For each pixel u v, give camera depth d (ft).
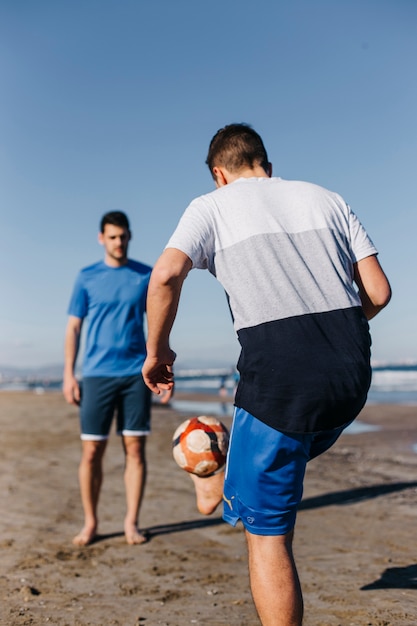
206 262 7.26
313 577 11.55
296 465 6.72
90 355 14.75
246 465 6.77
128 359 14.64
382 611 9.75
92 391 14.58
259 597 6.72
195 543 14.40
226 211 7.19
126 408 14.78
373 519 15.89
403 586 10.89
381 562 12.34
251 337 6.75
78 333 15.06
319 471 23.17
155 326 6.93
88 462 14.62
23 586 11.44
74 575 12.13
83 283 14.87
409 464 24.40
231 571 12.32
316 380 6.49
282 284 6.82
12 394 106.52
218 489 8.77
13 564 12.80
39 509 17.75
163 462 26.00
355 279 7.43
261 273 6.87
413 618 9.47
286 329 6.65
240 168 7.91
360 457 26.40
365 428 37.14
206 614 10.02
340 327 6.72
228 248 7.04
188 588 11.33
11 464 25.75
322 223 7.23
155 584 11.57
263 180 7.57
